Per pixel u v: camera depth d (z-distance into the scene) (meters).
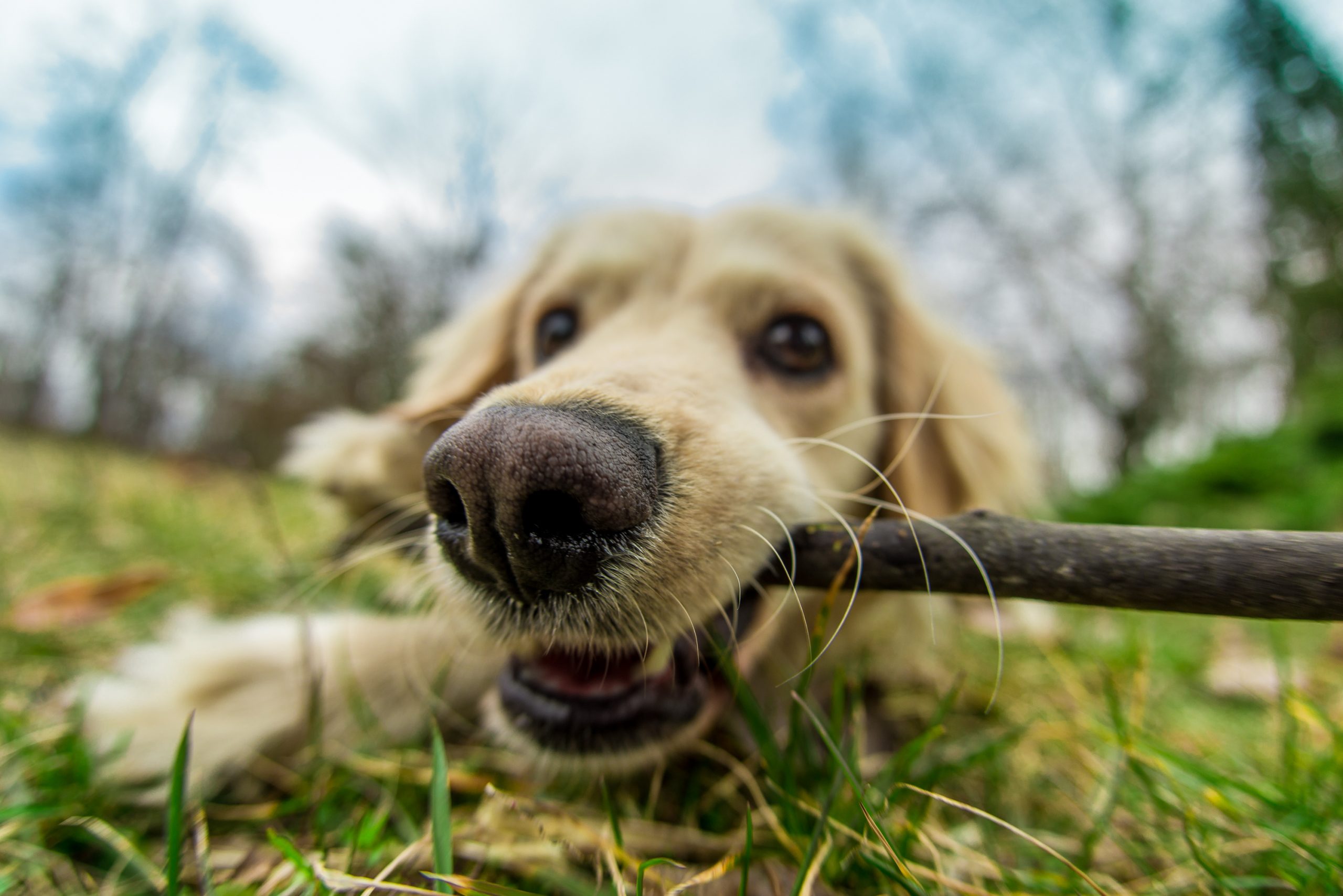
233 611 0.26
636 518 0.10
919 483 0.22
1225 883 0.10
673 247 0.21
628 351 0.15
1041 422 1.54
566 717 0.13
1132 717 0.17
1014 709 0.19
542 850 0.11
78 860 0.11
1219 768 0.15
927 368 0.23
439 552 0.12
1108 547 0.09
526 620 0.11
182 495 0.60
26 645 0.19
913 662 0.21
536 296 0.22
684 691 0.13
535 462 0.10
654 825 0.12
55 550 0.33
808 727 0.15
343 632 0.17
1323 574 0.08
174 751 0.14
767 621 0.13
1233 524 0.63
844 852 0.11
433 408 0.20
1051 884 0.11
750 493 0.12
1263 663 0.25
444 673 0.15
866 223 0.24
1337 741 0.14
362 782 0.13
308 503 0.59
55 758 0.13
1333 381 0.79
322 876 0.09
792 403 0.18
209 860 0.11
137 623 0.24
